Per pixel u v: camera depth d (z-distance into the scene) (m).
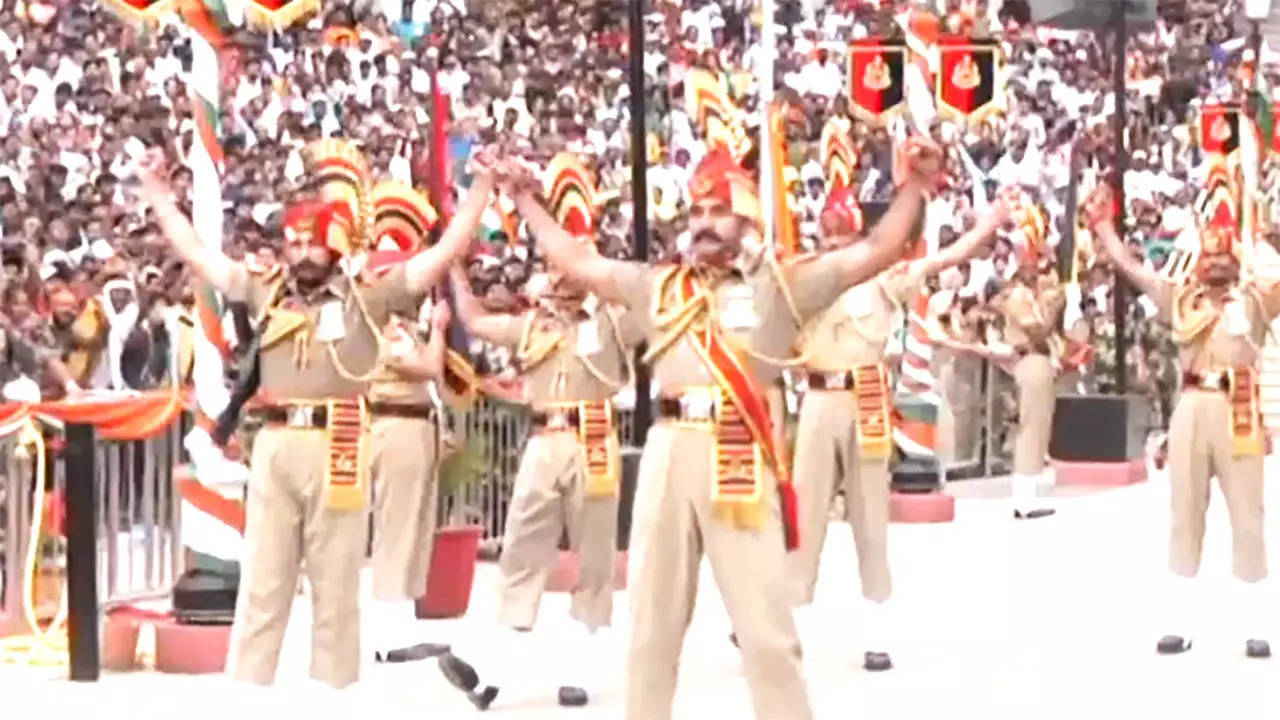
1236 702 13.10
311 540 11.58
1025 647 15.19
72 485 13.85
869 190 28.44
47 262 22.39
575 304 13.49
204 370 14.12
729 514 9.88
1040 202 35.22
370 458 12.73
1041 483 27.44
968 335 27.78
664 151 31.77
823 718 12.54
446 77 32.69
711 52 30.89
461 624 15.48
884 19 34.38
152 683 13.70
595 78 34.28
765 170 14.75
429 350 14.26
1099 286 30.77
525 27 35.34
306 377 11.48
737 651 14.90
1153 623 16.28
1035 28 40.78
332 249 11.48
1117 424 27.58
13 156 26.14
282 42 31.16
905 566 19.75
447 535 15.84
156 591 15.57
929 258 14.93
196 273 12.17
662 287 10.05
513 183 10.83
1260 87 39.41
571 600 15.04
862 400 14.66
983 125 34.69
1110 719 12.55
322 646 11.69
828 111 32.53
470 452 18.41
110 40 29.64
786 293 9.92
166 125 27.45
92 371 20.53
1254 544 14.98
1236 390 14.88
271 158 26.69
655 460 10.04
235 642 11.56
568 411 13.52
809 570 14.69
